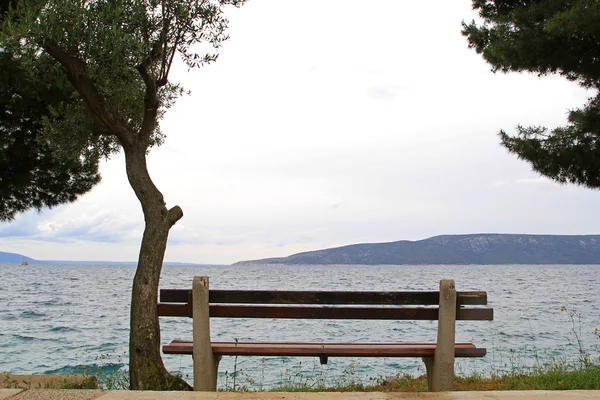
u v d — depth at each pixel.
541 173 8.16
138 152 5.52
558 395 3.73
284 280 84.38
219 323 19.41
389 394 3.76
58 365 11.41
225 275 122.56
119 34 5.20
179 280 81.38
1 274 113.88
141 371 4.80
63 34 5.22
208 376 4.42
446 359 4.34
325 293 4.52
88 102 5.32
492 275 131.50
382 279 92.06
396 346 4.64
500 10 8.30
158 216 5.29
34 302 32.62
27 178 8.00
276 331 17.25
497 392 3.83
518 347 13.45
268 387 8.69
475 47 8.54
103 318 22.53
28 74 6.91
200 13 5.80
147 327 4.90
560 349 13.02
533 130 8.20
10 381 5.39
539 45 7.17
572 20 6.39
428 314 4.53
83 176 9.01
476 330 17.62
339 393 3.80
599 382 5.22
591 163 7.54
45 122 6.91
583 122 7.37
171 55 5.95
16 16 6.41
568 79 8.01
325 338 15.79
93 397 3.68
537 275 133.12
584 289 57.28
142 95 7.39
